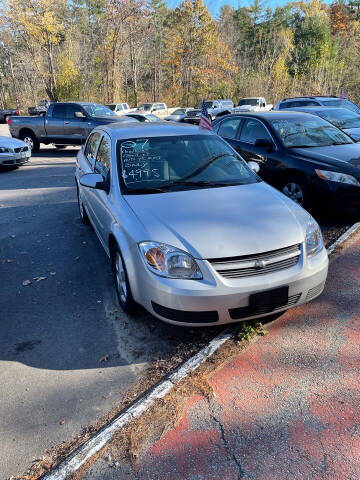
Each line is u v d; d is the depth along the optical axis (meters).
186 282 2.94
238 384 2.77
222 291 2.91
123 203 3.65
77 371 3.03
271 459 2.20
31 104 51.75
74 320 3.73
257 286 2.97
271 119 6.77
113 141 4.41
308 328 3.40
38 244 5.74
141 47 47.31
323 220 6.08
